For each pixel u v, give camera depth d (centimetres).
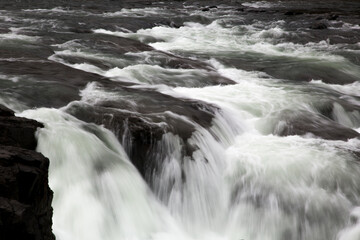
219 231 1037
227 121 1307
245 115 1402
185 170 1079
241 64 2036
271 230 1019
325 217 1030
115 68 1648
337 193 1064
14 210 671
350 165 1130
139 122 1132
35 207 749
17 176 725
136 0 4234
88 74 1509
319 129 1343
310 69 2030
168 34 2611
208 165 1111
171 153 1098
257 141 1244
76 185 961
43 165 780
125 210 977
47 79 1381
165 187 1065
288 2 5156
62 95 1269
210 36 2672
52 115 1123
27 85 1309
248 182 1084
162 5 4009
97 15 2931
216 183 1096
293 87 1717
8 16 2577
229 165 1133
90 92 1325
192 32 2744
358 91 1847
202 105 1334
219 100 1487
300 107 1498
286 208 1038
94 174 992
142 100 1303
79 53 1798
